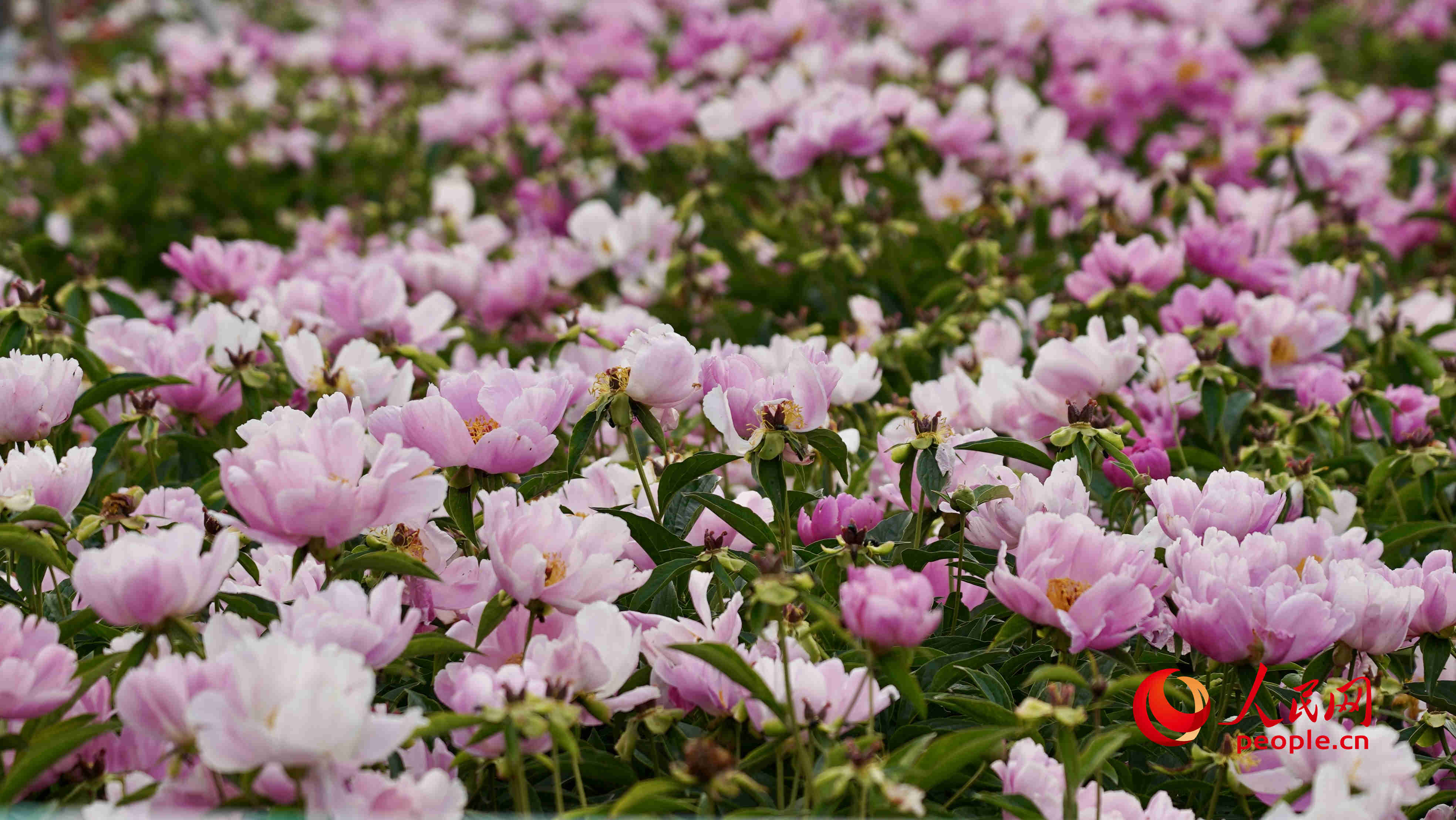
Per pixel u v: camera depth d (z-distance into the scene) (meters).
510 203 5.14
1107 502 2.64
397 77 7.60
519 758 2.16
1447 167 4.91
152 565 2.16
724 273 3.76
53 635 2.21
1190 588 2.29
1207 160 4.75
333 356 2.96
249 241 5.38
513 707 2.16
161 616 2.18
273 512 2.21
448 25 9.91
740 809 2.20
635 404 2.38
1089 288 3.12
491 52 8.27
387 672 2.35
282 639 2.09
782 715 2.21
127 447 2.83
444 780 2.13
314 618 2.16
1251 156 4.66
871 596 2.15
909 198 4.33
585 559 2.28
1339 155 4.17
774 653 2.30
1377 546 2.43
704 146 4.92
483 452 2.33
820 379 2.38
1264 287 3.27
